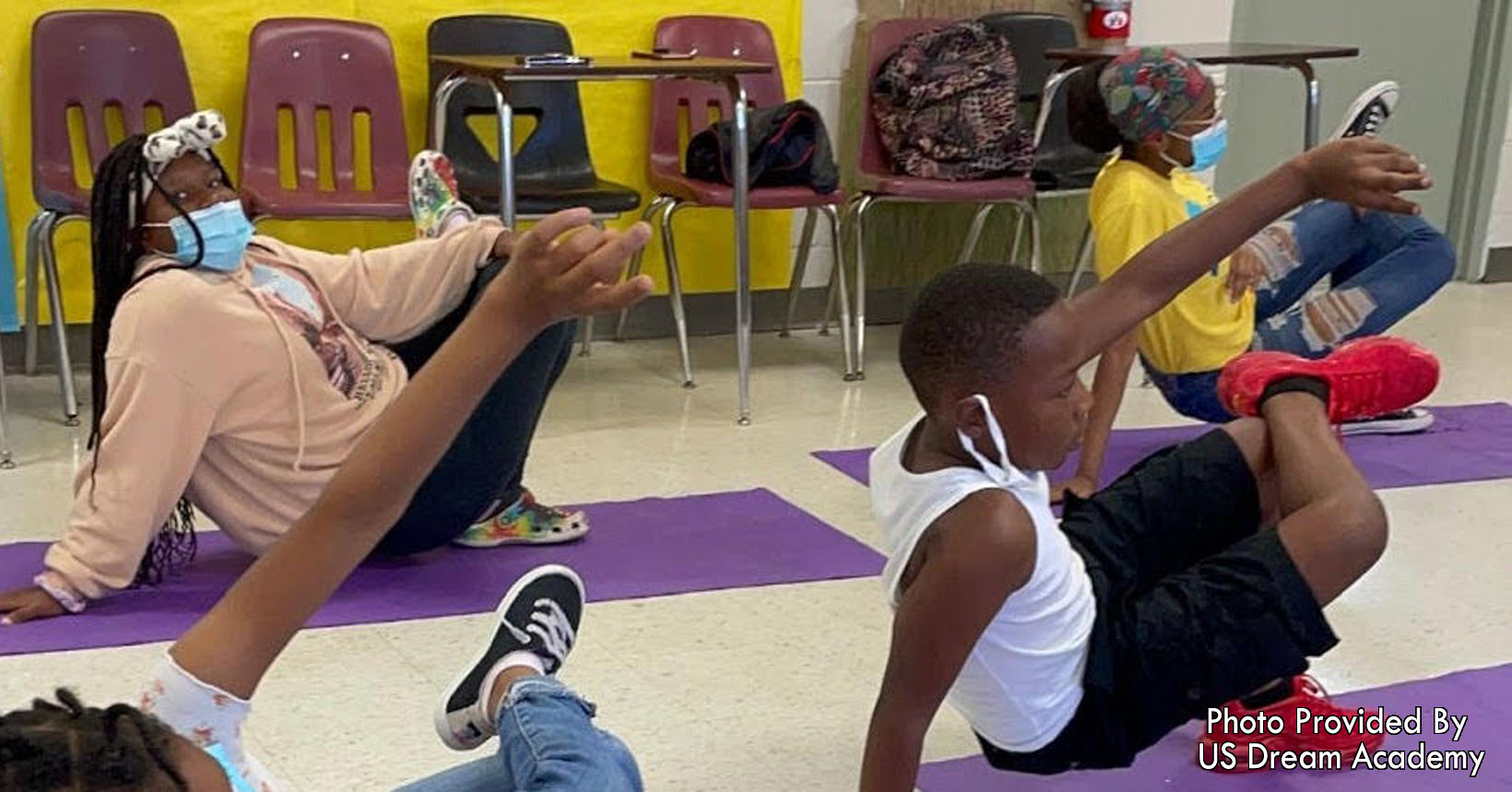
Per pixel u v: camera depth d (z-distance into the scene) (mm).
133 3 3936
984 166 4312
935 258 5004
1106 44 4668
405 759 2178
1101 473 3549
